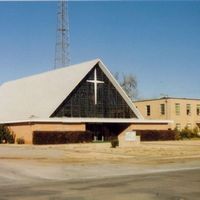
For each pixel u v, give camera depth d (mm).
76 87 51969
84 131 49812
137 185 15180
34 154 31531
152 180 16703
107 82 54812
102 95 54188
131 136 41812
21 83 65750
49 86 56594
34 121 47062
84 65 54188
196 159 27438
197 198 12305
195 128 66875
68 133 48375
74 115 51500
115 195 12914
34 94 57594
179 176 18125
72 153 32469
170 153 32281
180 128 66000
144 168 22047
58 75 57875
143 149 37250
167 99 65500
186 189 14102
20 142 48812
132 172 20297
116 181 16594
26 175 19203
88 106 52844
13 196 12945
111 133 56531
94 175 19188
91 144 45875
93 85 53531
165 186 14844
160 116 66438
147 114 68812
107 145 43750
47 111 49562
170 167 22547
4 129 51188
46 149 37625
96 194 13141
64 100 50500
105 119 52969
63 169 21531
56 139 47406
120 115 55406
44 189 14477
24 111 53469
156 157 28766
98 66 54094
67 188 14648
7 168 21922
